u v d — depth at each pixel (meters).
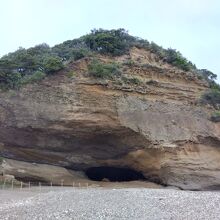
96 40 59.50
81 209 28.45
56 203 31.53
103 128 52.03
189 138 56.69
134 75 57.06
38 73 53.03
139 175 56.59
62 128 51.00
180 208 28.42
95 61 55.88
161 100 57.19
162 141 54.31
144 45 61.81
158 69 59.06
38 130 50.81
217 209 28.09
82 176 54.44
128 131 52.88
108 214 26.70
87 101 52.22
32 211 28.66
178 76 60.66
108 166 54.88
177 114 57.56
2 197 38.25
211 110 61.50
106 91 53.44
